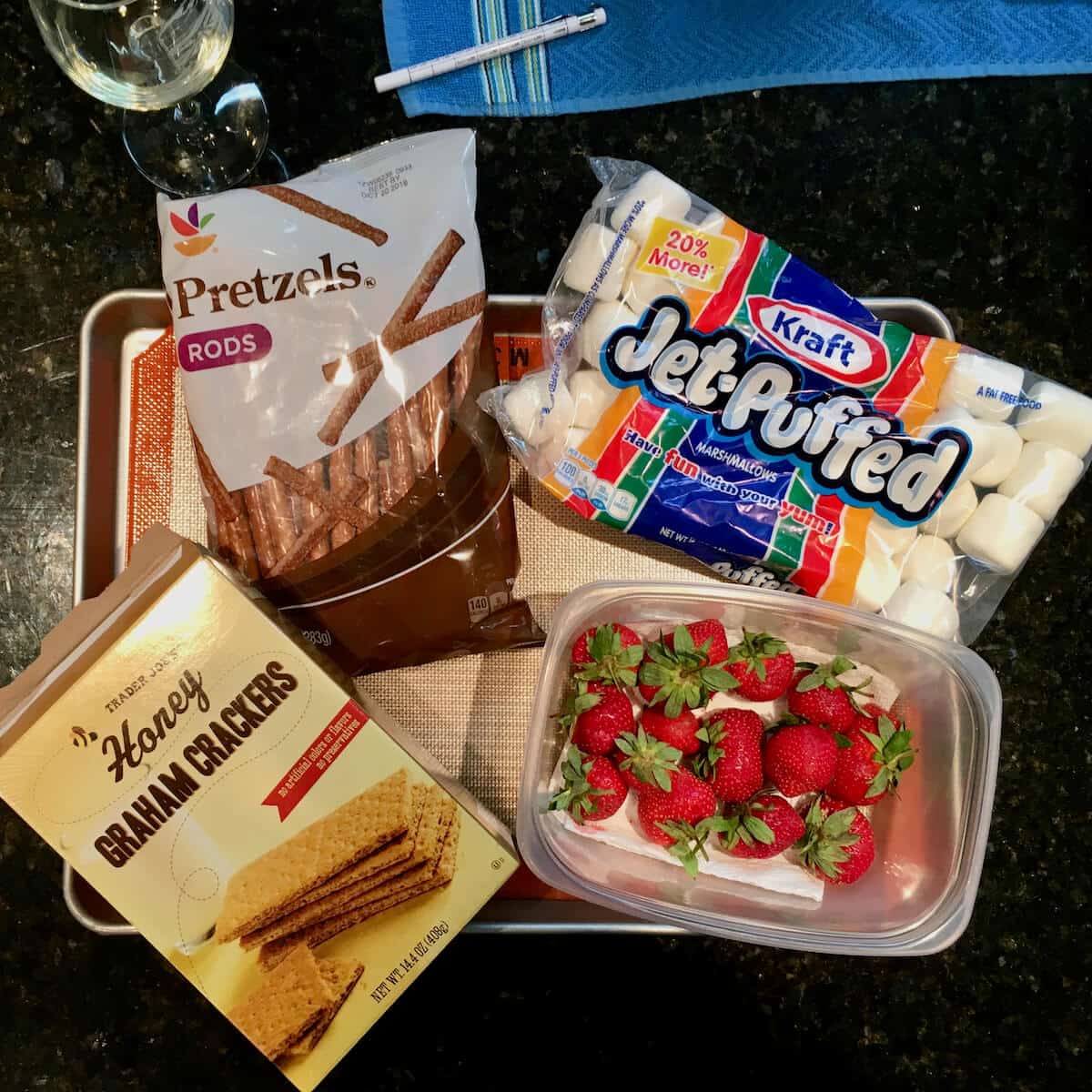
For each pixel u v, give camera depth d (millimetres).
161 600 566
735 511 710
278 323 665
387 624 690
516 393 688
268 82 797
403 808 568
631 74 794
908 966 784
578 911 722
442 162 680
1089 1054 778
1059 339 804
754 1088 775
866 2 792
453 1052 771
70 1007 764
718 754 654
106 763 559
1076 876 787
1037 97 809
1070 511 800
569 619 686
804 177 804
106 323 747
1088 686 792
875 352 712
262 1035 561
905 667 725
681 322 713
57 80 792
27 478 792
